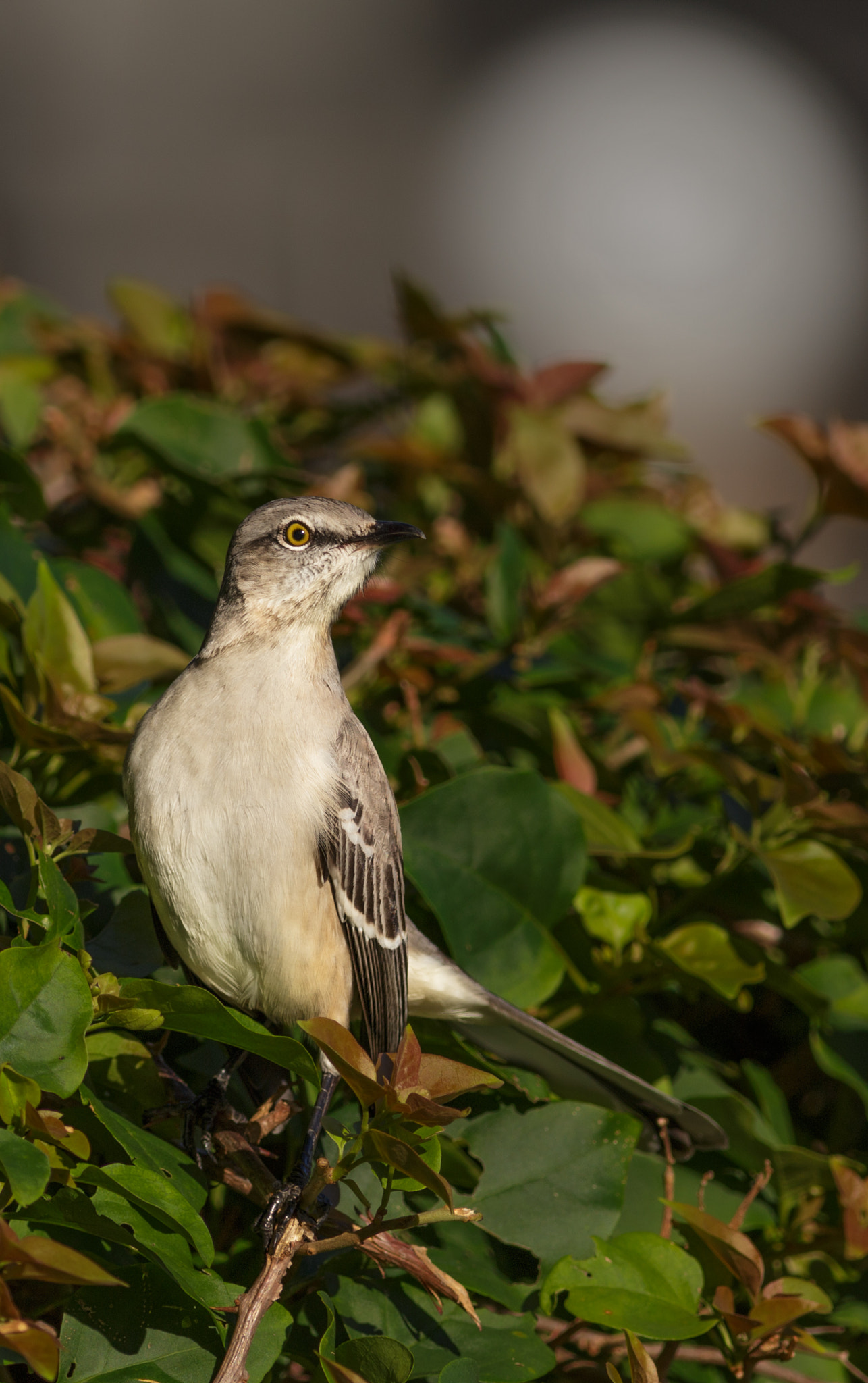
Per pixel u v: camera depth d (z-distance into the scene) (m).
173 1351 4.25
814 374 27.66
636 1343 4.48
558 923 6.37
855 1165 5.88
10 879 5.64
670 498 10.65
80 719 5.86
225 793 5.42
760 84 27.48
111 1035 5.13
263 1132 5.39
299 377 10.59
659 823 7.50
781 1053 7.43
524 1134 5.49
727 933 6.43
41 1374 3.41
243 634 5.79
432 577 8.99
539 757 7.70
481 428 9.77
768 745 7.30
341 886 5.64
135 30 24.36
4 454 7.24
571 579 8.16
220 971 5.61
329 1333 4.45
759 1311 4.84
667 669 8.95
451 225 26.27
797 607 8.14
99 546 9.25
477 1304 5.29
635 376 26.59
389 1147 4.07
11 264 23.73
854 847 6.98
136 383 10.05
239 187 25.03
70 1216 4.16
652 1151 6.11
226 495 7.79
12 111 23.81
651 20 27.19
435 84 26.16
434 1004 6.14
